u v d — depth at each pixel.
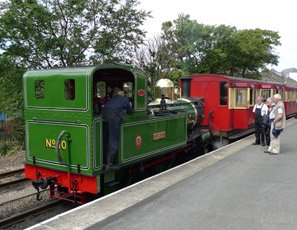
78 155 6.80
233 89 13.84
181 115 9.98
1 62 14.48
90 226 5.08
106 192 7.22
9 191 8.91
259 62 37.22
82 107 6.66
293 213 5.62
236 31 35.91
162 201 6.17
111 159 6.88
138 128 7.90
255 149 11.62
